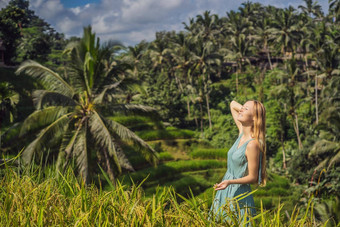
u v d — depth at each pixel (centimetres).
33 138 2483
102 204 188
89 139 2036
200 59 6650
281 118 5038
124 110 2211
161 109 5709
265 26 8131
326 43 5641
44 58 5428
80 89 2152
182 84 6862
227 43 8450
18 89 4134
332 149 2966
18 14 5094
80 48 2050
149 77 6662
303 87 5550
